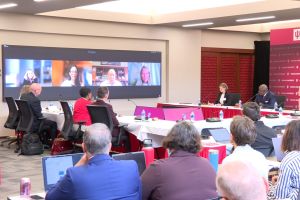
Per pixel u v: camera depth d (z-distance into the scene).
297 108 11.61
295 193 2.76
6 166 7.10
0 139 10.09
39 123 8.32
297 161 2.87
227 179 1.37
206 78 14.05
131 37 11.98
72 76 11.05
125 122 7.02
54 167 2.91
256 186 1.36
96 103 7.11
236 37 14.61
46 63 10.65
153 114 7.84
